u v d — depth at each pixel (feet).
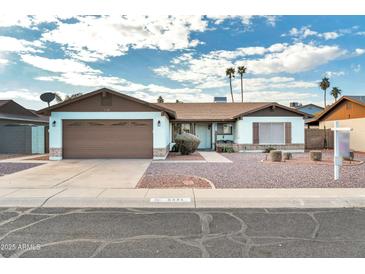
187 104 93.09
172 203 22.08
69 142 53.06
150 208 20.95
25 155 62.13
